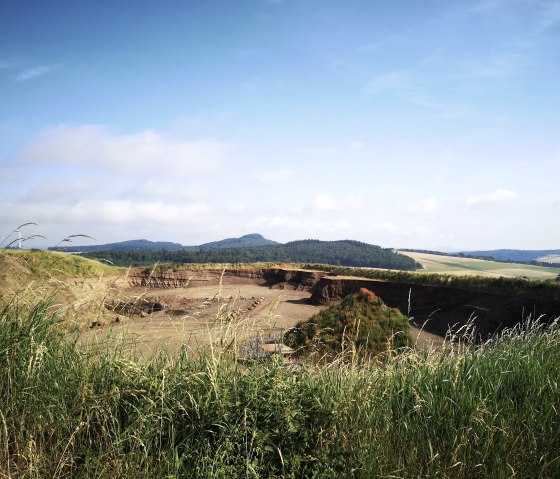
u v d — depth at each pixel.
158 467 3.29
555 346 6.26
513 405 4.51
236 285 62.66
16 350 3.85
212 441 3.56
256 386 3.88
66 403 3.65
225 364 4.17
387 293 39.41
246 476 3.15
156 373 3.96
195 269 65.19
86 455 3.31
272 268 66.75
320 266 66.44
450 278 35.78
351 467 3.49
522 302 25.98
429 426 4.13
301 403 3.92
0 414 3.39
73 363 3.99
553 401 4.50
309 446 3.58
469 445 3.84
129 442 3.43
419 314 32.69
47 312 4.32
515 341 6.66
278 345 4.63
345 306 14.98
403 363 5.34
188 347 4.48
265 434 3.45
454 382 4.59
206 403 3.63
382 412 4.23
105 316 4.86
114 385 3.75
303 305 40.56
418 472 3.63
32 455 3.17
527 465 3.77
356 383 4.61
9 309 4.17
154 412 3.55
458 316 28.03
